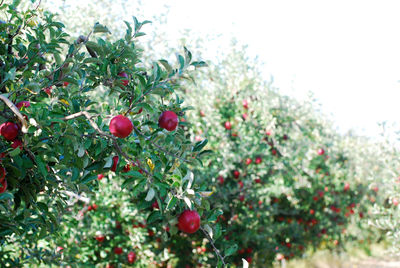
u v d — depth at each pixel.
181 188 1.88
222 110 8.34
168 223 2.01
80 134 1.86
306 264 10.92
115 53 2.25
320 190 9.55
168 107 2.33
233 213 7.33
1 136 1.85
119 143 1.99
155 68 2.07
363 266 11.28
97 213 5.57
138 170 2.06
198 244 7.34
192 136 7.07
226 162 7.06
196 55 8.12
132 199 6.10
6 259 3.10
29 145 1.90
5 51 2.24
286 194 8.60
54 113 1.85
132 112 2.03
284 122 8.62
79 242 5.00
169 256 6.59
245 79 8.34
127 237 6.19
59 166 1.95
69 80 2.12
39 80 2.15
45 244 3.98
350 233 11.98
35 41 2.19
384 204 11.09
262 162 7.72
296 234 9.51
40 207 2.16
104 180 5.62
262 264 8.46
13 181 1.94
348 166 10.05
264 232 8.30
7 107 1.81
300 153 8.70
